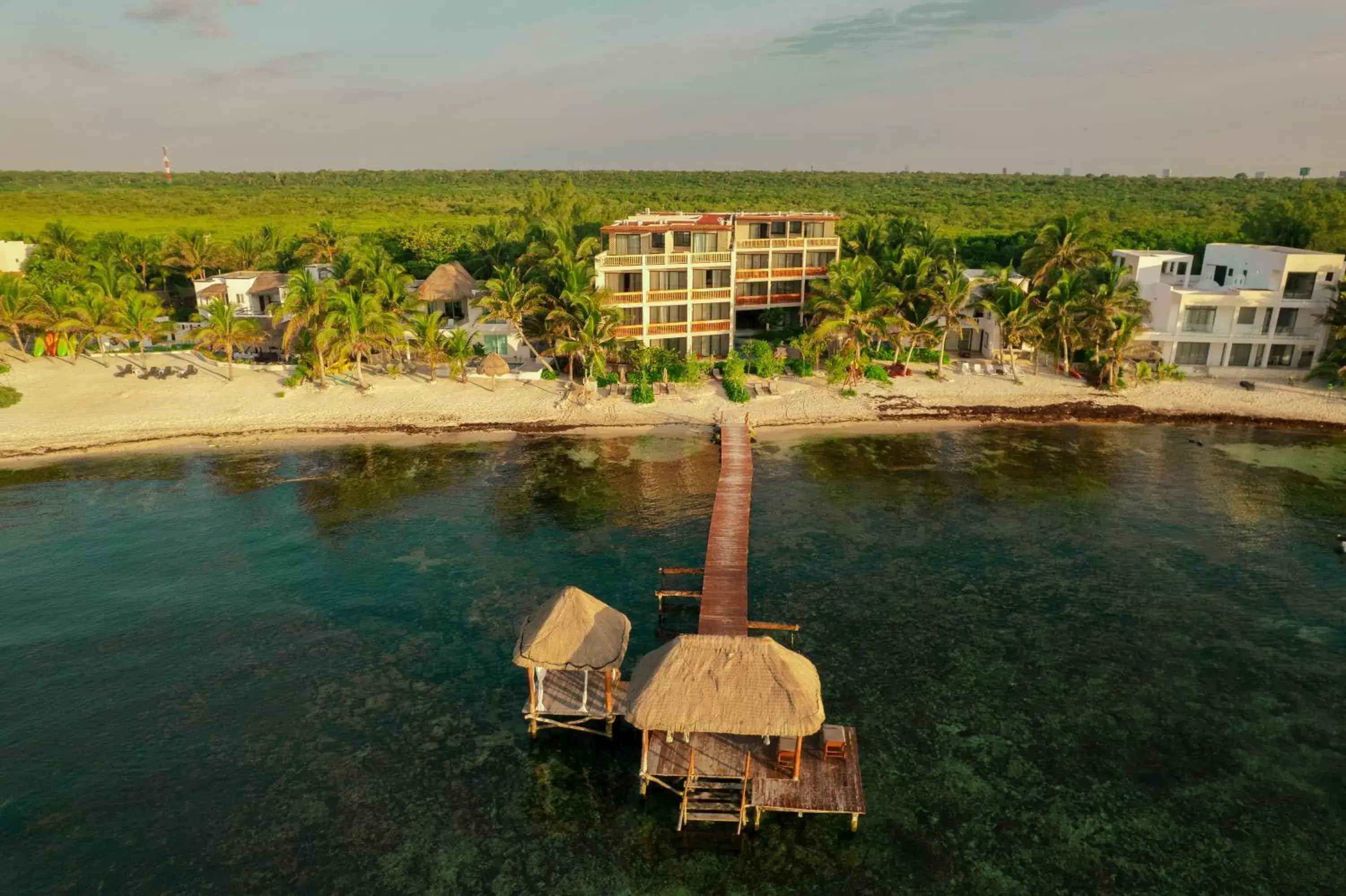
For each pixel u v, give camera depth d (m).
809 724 20.44
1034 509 39.28
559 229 69.69
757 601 31.05
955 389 57.03
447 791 22.02
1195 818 20.89
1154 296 61.03
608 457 46.38
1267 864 19.52
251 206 147.50
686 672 21.05
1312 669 26.95
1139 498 40.59
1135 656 27.73
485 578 32.84
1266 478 43.22
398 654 27.92
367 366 60.31
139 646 28.23
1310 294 58.44
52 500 40.12
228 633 29.02
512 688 26.27
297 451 47.12
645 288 57.28
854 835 20.56
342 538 36.28
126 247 81.69
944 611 30.48
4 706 25.05
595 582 32.56
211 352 62.00
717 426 50.69
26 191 176.62
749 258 63.41
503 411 52.81
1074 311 57.06
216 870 19.39
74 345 61.25
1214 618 29.97
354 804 21.47
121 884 18.98
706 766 21.62
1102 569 33.56
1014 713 24.84
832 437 49.53
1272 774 22.33
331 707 25.23
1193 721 24.48
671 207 138.62
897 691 25.86
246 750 23.36
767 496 40.75
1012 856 19.86
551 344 61.53
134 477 43.25
